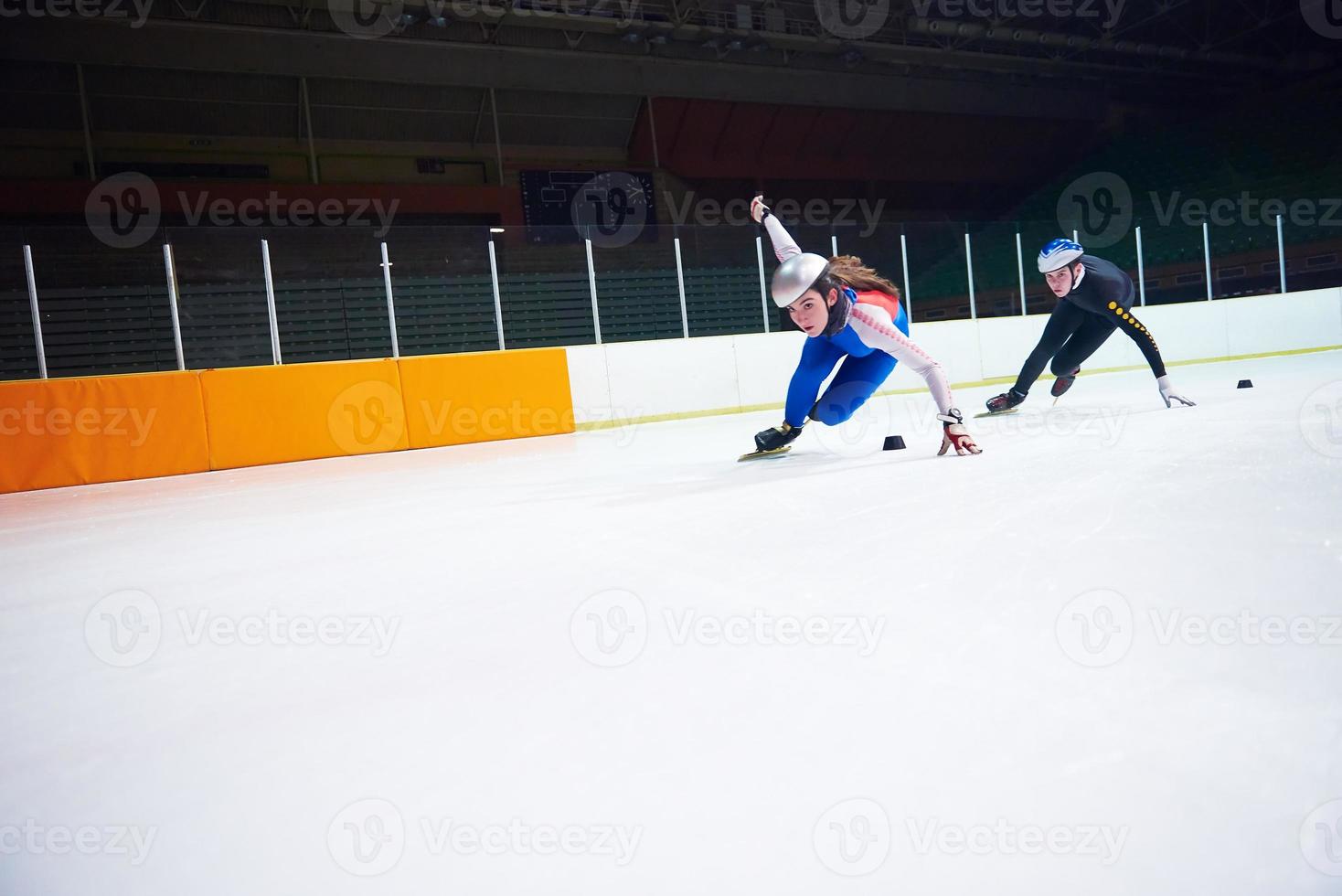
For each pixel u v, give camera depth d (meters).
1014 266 13.22
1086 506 1.81
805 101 22.19
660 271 11.84
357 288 11.10
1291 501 1.63
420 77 18.05
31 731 1.03
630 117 21.05
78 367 10.25
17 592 2.03
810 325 3.18
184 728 1.00
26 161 16.03
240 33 16.30
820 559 1.56
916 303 12.46
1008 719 0.80
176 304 8.32
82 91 15.74
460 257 11.53
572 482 3.62
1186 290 15.00
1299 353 13.34
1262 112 25.55
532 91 19.38
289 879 0.65
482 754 0.84
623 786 0.75
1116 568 1.27
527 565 1.79
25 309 10.09
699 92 21.00
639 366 9.70
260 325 10.80
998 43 23.36
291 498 4.09
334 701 1.04
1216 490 1.83
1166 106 28.19
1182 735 0.73
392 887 0.63
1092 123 26.45
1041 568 1.32
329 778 0.82
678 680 1.00
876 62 22.92
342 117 18.38
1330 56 25.97
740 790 0.72
